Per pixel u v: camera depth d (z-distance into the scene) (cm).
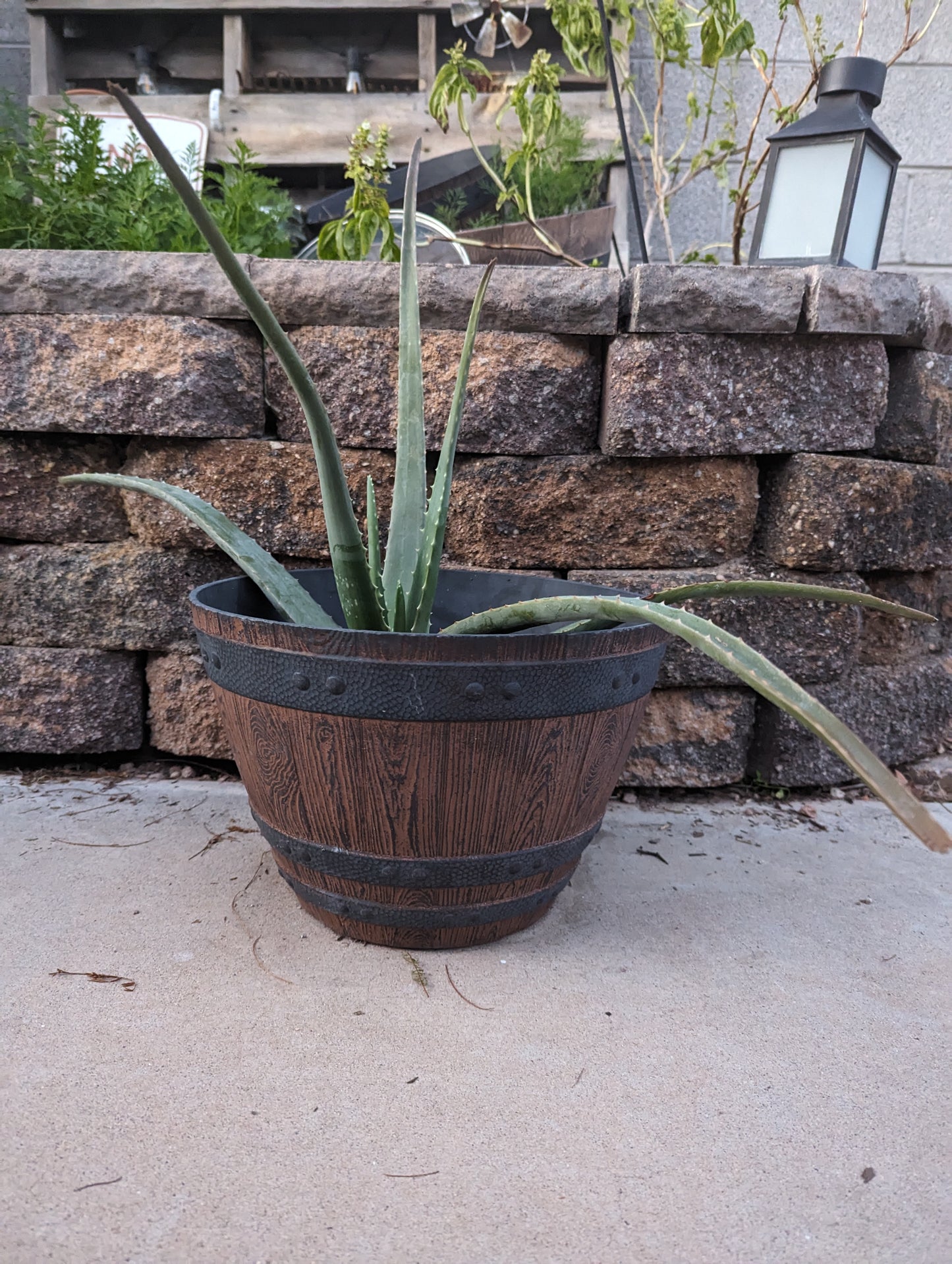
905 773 187
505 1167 87
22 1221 78
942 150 295
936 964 126
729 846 162
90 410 159
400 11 301
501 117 273
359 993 114
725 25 202
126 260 157
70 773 179
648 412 160
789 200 181
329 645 103
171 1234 77
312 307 160
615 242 242
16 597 169
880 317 162
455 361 162
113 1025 105
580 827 123
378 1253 76
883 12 287
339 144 295
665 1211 82
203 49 320
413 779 107
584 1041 106
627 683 115
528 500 167
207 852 150
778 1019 112
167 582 169
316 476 165
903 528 175
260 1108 93
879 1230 81
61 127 257
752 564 173
